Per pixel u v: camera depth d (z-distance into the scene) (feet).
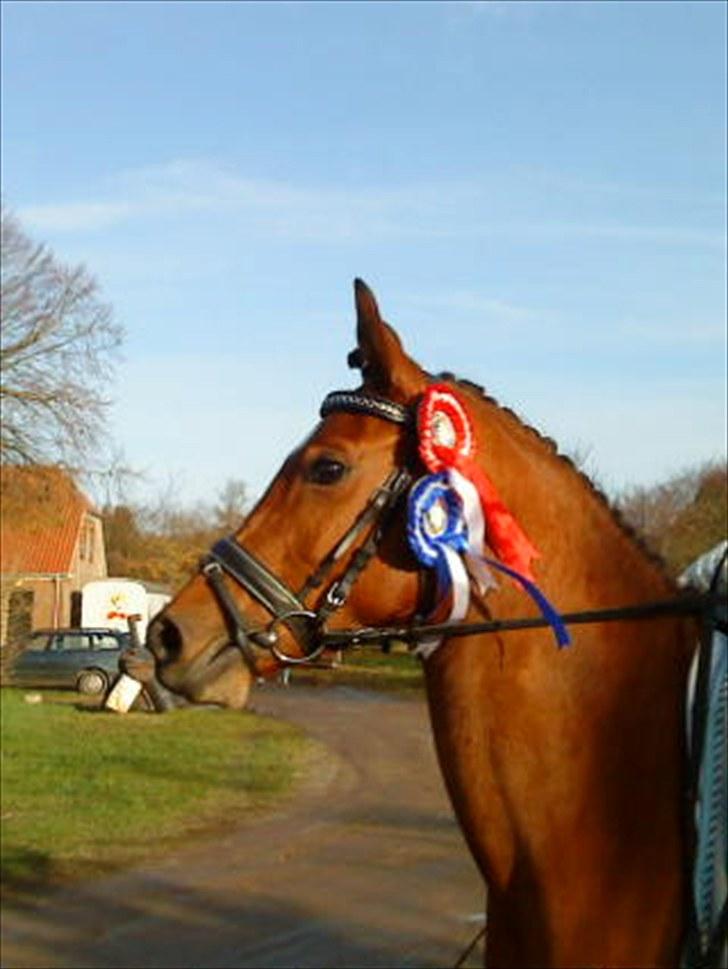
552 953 9.34
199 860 38.75
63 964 26.81
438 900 32.73
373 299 9.87
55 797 50.34
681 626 9.80
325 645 9.60
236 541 9.77
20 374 114.42
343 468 9.61
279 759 65.10
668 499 58.39
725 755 9.00
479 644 9.54
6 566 145.79
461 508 9.45
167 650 9.59
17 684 97.30
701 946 8.96
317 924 30.25
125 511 164.86
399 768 62.75
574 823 9.36
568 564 9.87
